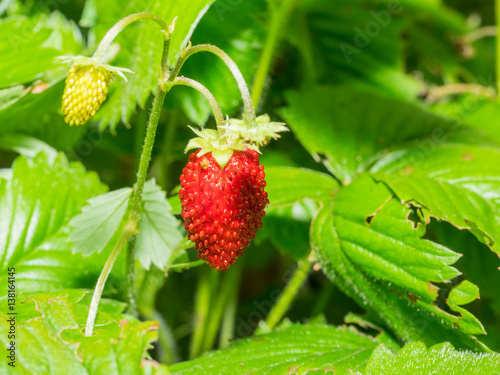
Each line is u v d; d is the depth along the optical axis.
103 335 0.16
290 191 0.20
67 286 0.18
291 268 0.28
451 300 0.17
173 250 0.18
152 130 0.17
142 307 0.22
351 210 0.18
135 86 0.19
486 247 0.21
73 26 0.23
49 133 0.23
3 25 0.20
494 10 0.43
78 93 0.16
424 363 0.16
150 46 0.19
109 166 0.29
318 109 0.23
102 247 0.17
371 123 0.23
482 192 0.19
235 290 0.25
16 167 0.19
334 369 0.17
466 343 0.17
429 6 0.32
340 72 0.31
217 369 0.17
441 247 0.17
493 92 0.29
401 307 0.18
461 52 0.36
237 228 0.16
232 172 0.16
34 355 0.15
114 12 0.19
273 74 0.27
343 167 0.22
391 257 0.18
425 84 0.36
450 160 0.20
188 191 0.16
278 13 0.22
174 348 0.23
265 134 0.16
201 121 0.20
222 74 0.21
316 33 0.30
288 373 0.17
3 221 0.19
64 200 0.19
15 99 0.19
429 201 0.18
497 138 0.25
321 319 0.21
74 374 0.15
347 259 0.18
